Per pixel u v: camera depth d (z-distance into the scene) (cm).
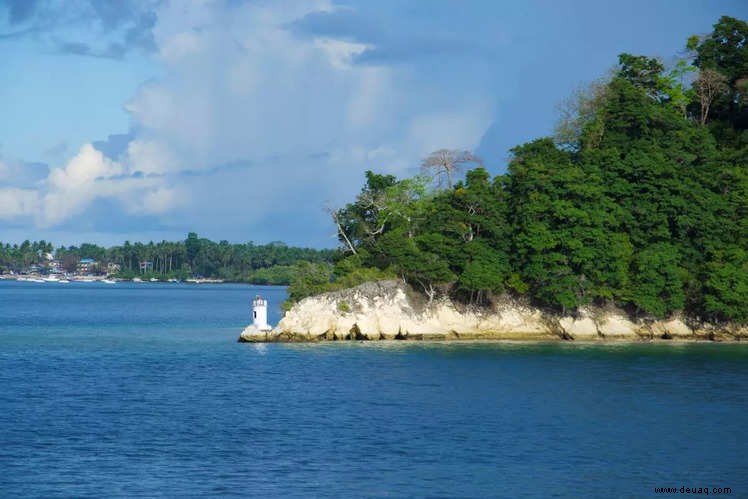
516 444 7469
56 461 6881
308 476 6512
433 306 16262
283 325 15838
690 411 8906
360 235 19112
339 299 15825
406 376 11188
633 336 16450
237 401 9456
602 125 18800
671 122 18575
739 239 17175
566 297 15925
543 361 12762
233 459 6969
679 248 16962
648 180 17088
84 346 15550
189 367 12169
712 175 17538
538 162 17525
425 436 7744
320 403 9306
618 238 16438
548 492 6169
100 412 8869
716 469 6738
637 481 6425
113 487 6216
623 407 9100
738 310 16288
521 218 16650
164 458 6994
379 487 6253
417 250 16175
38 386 10525
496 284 16138
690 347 15062
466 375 11275
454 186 18038
